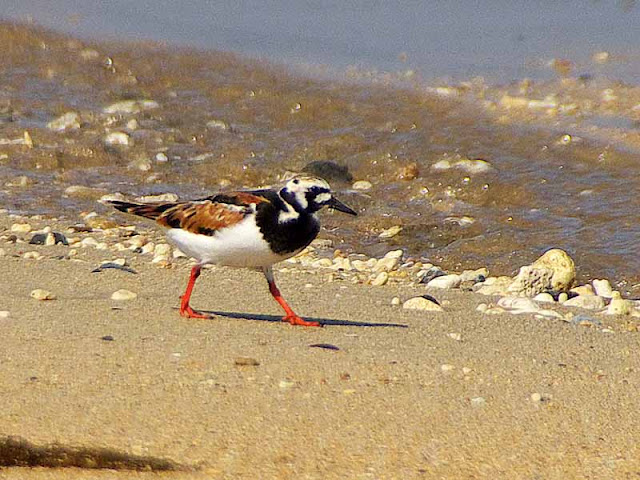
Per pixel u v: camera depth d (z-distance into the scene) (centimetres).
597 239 1565
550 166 1858
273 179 1873
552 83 2339
